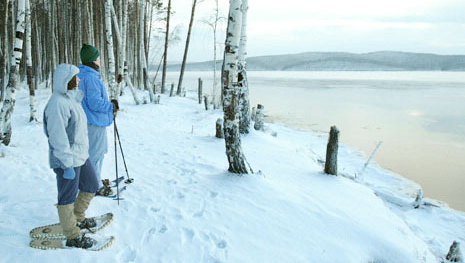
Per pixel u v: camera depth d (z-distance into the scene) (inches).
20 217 132.6
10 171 192.1
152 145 304.5
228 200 173.9
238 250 130.2
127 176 198.8
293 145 417.1
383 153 439.2
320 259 135.6
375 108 869.8
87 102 137.1
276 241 141.6
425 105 948.6
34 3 872.9
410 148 466.9
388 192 293.0
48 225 124.9
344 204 201.8
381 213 205.0
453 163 398.6
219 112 601.3
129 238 128.9
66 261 104.0
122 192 174.6
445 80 2807.6
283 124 614.9
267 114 737.0
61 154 99.5
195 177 208.7
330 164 262.2
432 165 390.9
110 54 491.5
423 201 277.0
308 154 376.2
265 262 125.7
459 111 829.8
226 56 204.1
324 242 147.9
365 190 243.3
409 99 1114.7
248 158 286.4
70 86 106.0
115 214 146.5
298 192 201.9
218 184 195.8
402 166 386.3
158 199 170.2
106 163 231.5
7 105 251.3
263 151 321.7
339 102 999.6
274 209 168.7
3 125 251.1
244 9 364.5
